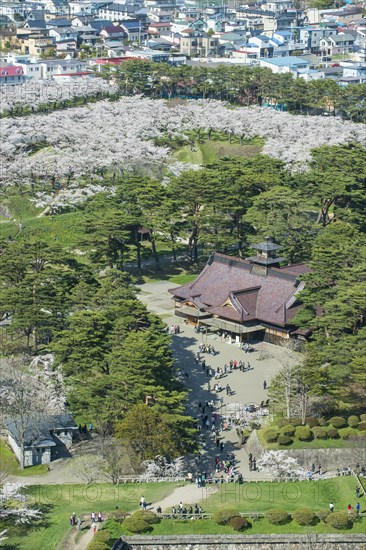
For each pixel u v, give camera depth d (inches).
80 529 6722.4
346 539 6678.2
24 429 7819.9
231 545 6673.2
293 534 6692.9
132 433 7436.0
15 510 6830.7
